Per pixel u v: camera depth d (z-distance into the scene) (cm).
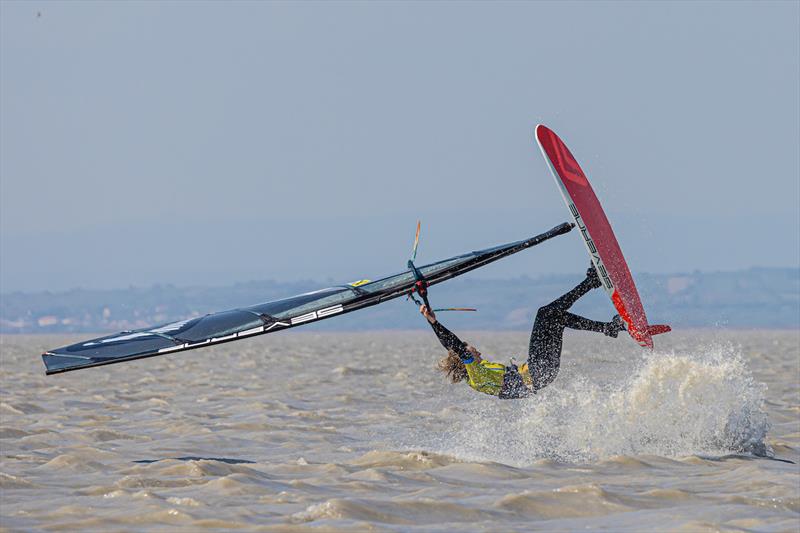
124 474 4047
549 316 4519
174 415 6644
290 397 8212
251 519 3119
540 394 7538
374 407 7175
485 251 4656
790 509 3212
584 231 4619
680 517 3106
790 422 5756
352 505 3225
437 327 4497
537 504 3322
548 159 4706
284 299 4791
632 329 4569
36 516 3212
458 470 4056
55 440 5228
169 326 4778
